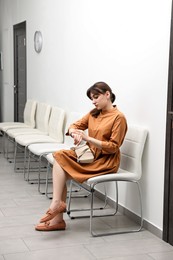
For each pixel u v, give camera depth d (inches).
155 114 124.7
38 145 178.5
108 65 153.6
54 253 111.0
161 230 123.0
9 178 193.0
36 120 230.2
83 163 126.6
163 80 120.3
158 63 122.5
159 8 121.3
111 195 153.9
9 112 316.8
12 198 160.9
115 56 148.0
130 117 139.1
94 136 131.3
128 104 140.2
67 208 148.9
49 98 221.8
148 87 128.0
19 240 119.2
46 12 221.6
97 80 163.3
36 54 242.7
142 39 130.4
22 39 276.7
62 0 197.6
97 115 133.8
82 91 177.8
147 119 129.0
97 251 113.1
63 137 191.0
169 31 116.8
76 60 183.2
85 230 128.6
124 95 142.6
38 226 126.9
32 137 195.5
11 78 305.7
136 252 113.1
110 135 127.8
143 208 132.6
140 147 127.2
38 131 217.3
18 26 280.1
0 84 338.0
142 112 131.6
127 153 132.7
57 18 205.3
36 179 191.6
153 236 125.1
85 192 171.2
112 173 126.6
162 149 121.8
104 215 142.8
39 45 234.8
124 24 140.9
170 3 116.1
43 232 125.8
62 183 125.4
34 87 249.0
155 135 124.9
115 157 127.6
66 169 124.2
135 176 126.6
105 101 128.8
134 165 128.4
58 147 173.3
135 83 135.3
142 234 126.6
